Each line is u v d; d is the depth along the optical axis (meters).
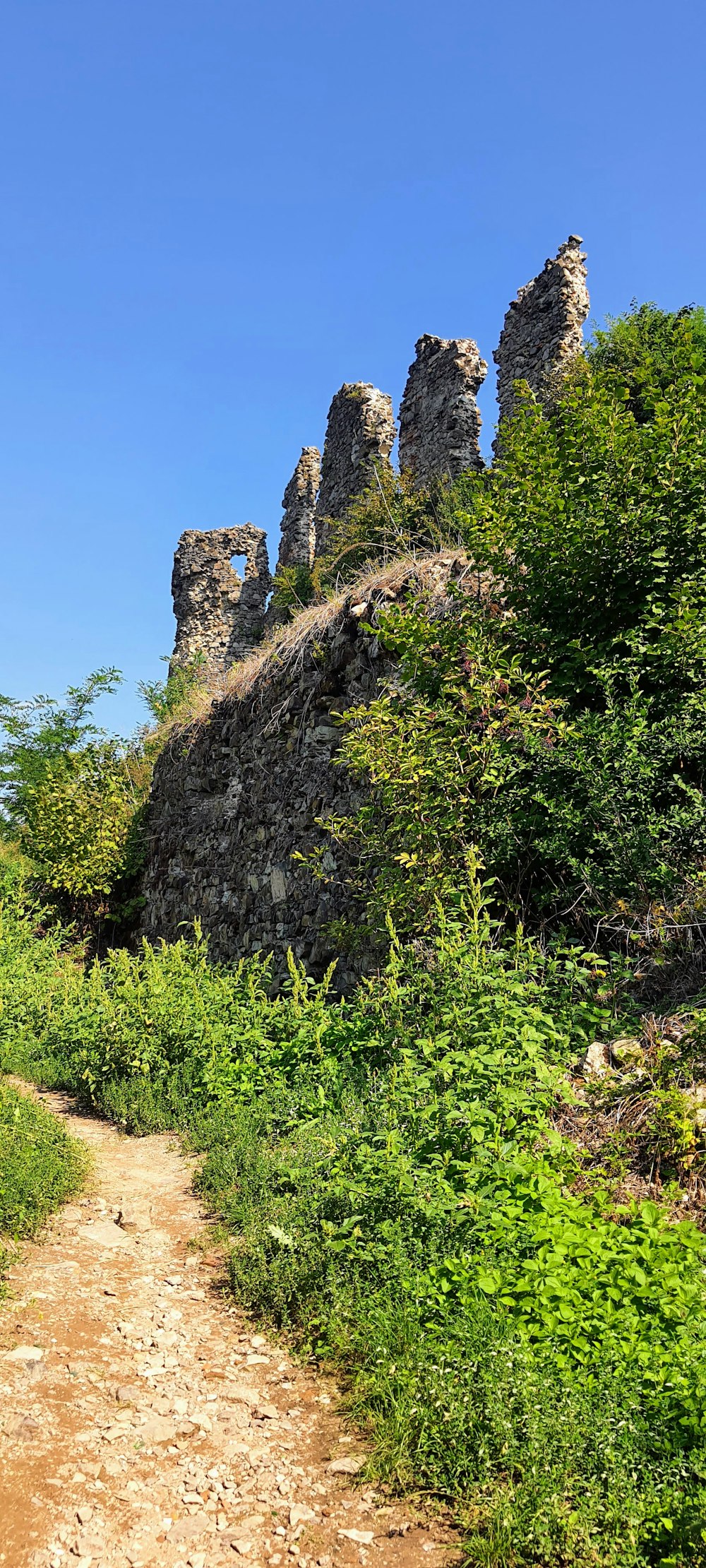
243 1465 2.77
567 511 6.18
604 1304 2.91
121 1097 6.88
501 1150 3.66
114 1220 4.71
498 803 5.93
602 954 5.32
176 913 13.38
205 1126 5.98
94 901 16.48
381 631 6.92
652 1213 3.26
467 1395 2.69
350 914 8.14
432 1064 4.42
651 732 5.44
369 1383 3.04
